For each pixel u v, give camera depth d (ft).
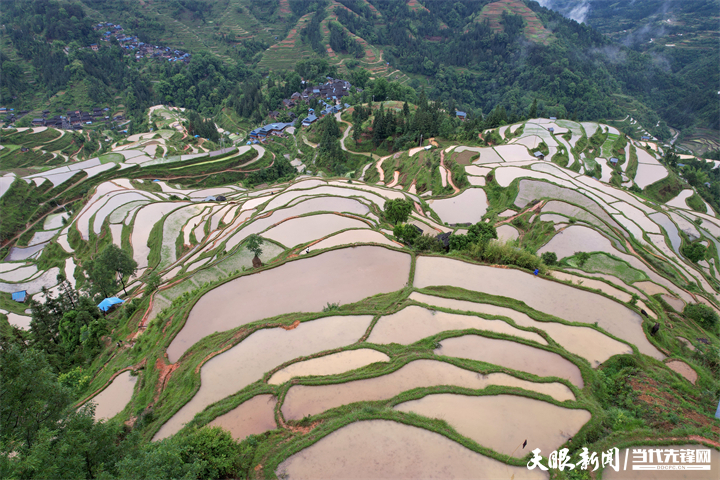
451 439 57.31
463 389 66.39
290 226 169.37
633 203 217.77
